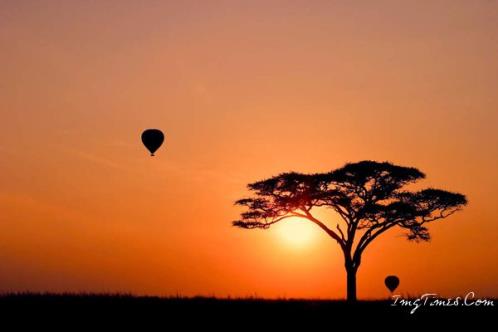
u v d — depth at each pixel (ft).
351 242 196.24
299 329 137.90
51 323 137.90
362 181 193.77
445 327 141.49
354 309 159.43
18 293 165.68
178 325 138.41
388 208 192.24
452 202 197.16
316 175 196.75
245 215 204.95
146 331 132.98
